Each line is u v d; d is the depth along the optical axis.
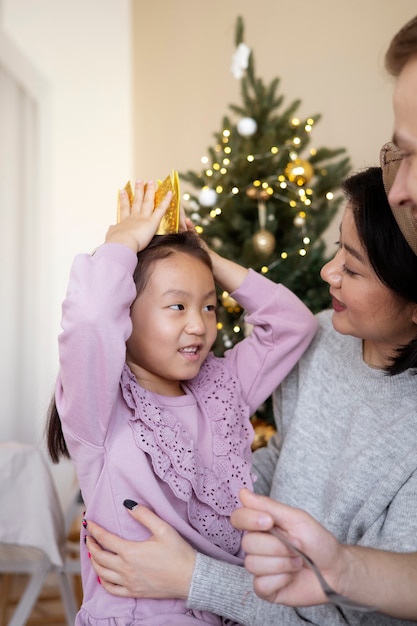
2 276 4.67
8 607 3.45
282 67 4.40
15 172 4.68
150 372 1.45
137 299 1.40
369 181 1.28
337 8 4.26
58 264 4.11
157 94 4.77
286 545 0.94
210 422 1.45
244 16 4.50
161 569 1.23
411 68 0.94
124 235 1.35
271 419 3.04
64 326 1.25
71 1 4.14
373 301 1.29
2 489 2.59
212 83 4.59
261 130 3.47
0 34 4.05
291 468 1.44
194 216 3.36
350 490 1.31
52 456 1.49
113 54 4.15
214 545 1.33
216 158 3.53
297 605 0.98
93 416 1.27
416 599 1.00
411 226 1.13
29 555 2.78
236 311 3.11
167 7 4.74
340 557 0.97
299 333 1.55
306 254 3.18
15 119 4.68
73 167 4.13
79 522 3.25
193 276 1.41
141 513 1.26
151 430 1.34
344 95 4.23
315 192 3.47
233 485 1.39
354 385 1.42
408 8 4.06
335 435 1.42
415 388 1.35
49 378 4.14
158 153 4.76
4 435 4.64
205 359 1.58
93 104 4.14
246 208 3.33
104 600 1.29
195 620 1.29
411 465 1.26
